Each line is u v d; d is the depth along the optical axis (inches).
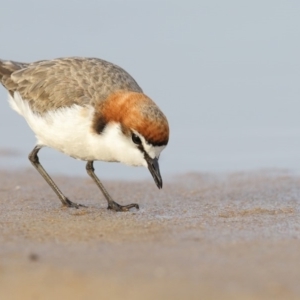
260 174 687.1
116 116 497.0
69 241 410.0
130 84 526.9
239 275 332.8
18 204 556.1
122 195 614.2
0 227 454.6
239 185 646.5
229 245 395.5
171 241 407.8
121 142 498.9
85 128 506.6
